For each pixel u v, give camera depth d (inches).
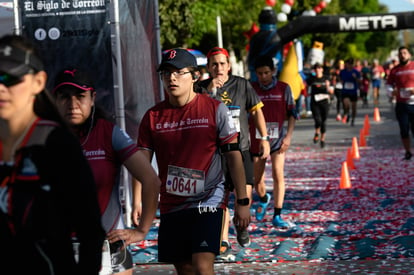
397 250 342.0
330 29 1083.9
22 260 129.3
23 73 126.5
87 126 184.5
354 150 761.6
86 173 130.4
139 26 448.5
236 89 336.8
